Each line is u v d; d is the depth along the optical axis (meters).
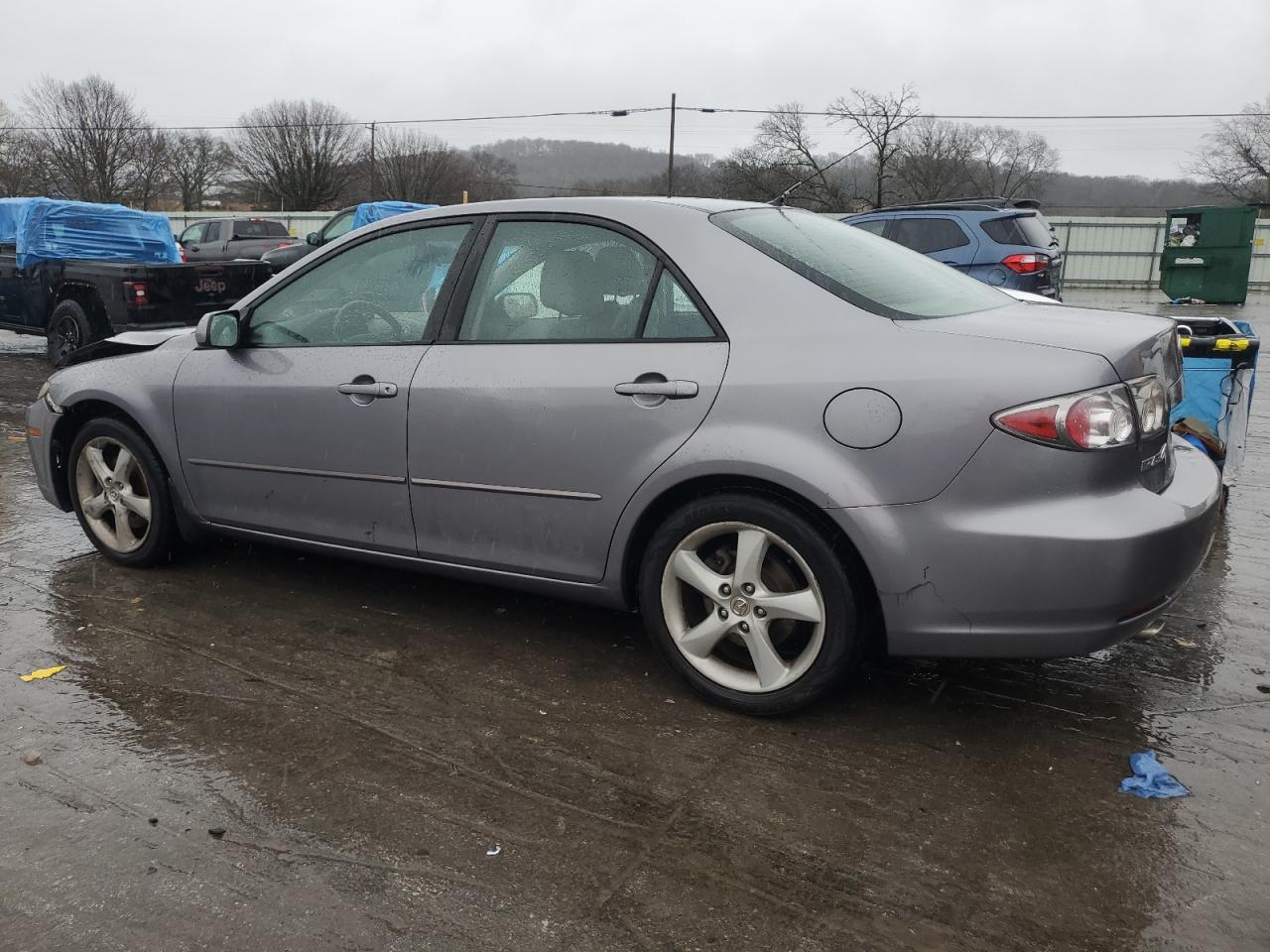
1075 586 2.62
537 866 2.42
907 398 2.72
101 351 4.59
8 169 58.50
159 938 2.16
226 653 3.61
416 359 3.52
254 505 4.00
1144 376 2.76
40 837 2.51
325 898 2.29
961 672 3.46
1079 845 2.49
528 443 3.27
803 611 2.96
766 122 48.06
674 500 3.15
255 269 11.30
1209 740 3.01
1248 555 4.68
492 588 4.25
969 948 2.14
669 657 3.24
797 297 2.98
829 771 2.84
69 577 4.38
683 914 2.25
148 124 61.62
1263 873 2.38
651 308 3.15
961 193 55.91
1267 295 22.67
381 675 3.44
